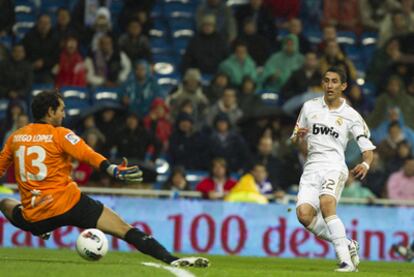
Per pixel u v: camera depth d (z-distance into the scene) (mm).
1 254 41406
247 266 38594
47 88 69438
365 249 56812
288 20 80062
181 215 55094
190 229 55219
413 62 73688
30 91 67625
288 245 55938
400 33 77938
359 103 69500
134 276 26734
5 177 59219
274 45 75312
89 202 32062
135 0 75062
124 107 64375
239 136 62812
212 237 55312
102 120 62625
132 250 54531
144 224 54781
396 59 74000
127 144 61375
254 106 67125
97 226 32094
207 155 62406
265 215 55906
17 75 67500
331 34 72812
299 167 60750
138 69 66812
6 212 32719
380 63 74625
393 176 61312
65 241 53781
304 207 34594
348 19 81750
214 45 72062
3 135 62344
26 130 32000
